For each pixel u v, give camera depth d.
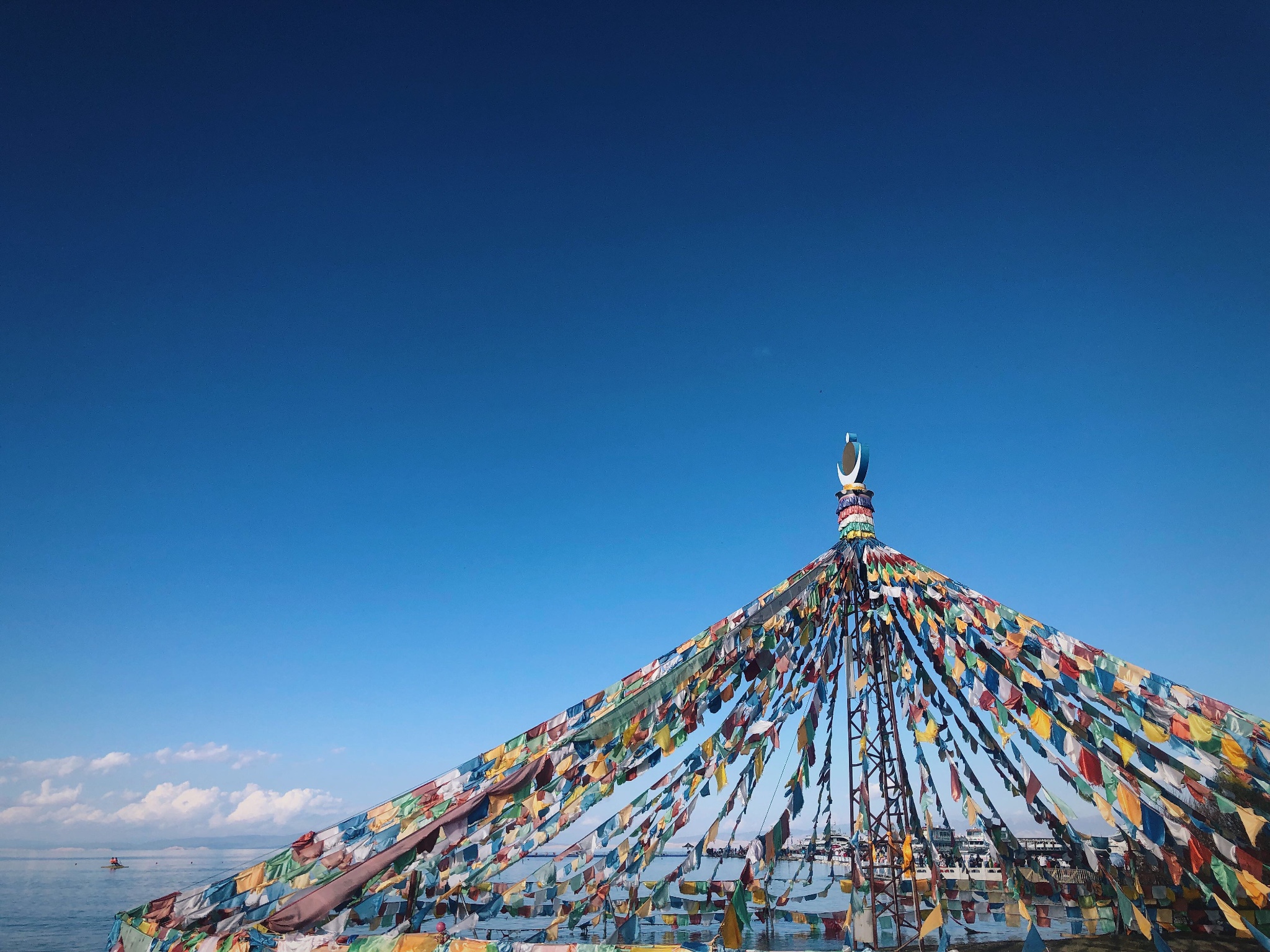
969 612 13.10
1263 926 11.04
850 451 16.95
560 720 12.75
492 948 9.88
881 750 14.91
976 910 18.77
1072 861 14.43
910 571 14.52
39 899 47.75
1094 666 11.23
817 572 14.97
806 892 34.16
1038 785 11.65
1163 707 10.45
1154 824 9.68
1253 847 9.82
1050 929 17.00
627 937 11.21
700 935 19.39
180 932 10.70
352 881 10.56
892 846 14.52
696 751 12.70
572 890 12.20
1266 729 9.42
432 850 10.79
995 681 12.48
